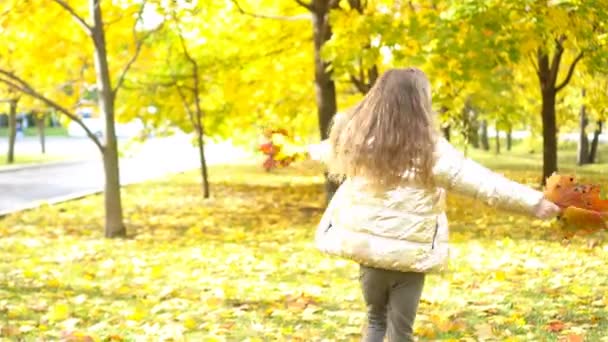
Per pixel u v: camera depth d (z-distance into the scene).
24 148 45.06
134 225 13.09
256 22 15.91
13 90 15.49
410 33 11.02
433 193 3.51
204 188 17.70
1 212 14.73
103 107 11.66
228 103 17.55
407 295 3.61
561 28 11.37
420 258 3.48
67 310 6.16
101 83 11.67
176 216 14.29
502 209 3.42
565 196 3.37
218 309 6.40
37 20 12.48
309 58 16.30
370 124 3.54
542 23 10.94
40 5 12.07
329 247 3.64
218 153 42.88
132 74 16.61
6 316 6.15
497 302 6.41
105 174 11.65
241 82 16.77
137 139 18.44
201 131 17.56
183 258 9.36
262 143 4.00
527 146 47.06
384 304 3.79
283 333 5.51
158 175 25.95
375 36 11.48
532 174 24.86
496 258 8.77
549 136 19.31
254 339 5.22
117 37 13.63
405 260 3.48
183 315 6.12
